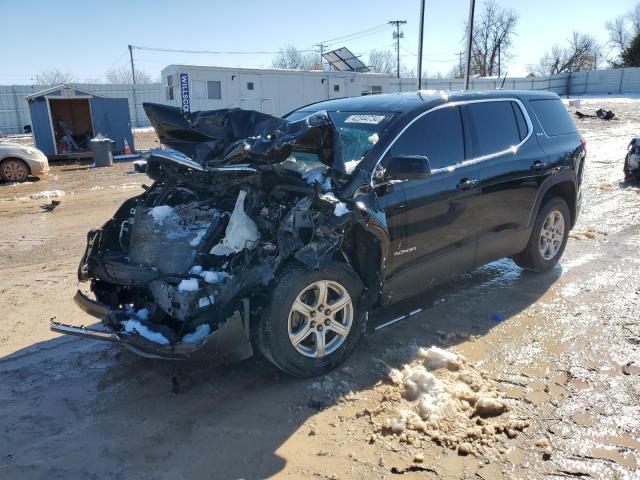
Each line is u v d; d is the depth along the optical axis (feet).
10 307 17.29
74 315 16.60
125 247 14.57
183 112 14.40
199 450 10.16
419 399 11.26
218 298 11.27
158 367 13.37
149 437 10.61
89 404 11.83
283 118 17.61
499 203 16.06
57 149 62.69
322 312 12.32
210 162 13.30
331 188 12.10
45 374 13.17
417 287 14.48
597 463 9.37
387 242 12.75
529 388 11.70
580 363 12.71
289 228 11.67
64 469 9.75
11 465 9.88
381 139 13.46
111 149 57.06
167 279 11.85
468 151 15.35
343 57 91.71
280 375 12.70
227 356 11.21
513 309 15.97
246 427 10.79
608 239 22.80
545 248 18.63
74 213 32.58
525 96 18.08
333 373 12.63
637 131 71.15
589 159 46.91
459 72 228.63
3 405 11.86
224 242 12.37
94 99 62.18
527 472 9.20
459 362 12.65
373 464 9.55
